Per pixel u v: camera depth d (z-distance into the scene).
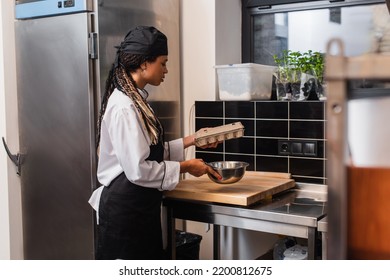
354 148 0.51
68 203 2.25
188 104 2.63
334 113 0.51
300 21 2.55
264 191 1.93
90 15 2.08
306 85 2.29
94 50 2.08
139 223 1.81
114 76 1.83
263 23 2.68
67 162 2.22
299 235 1.71
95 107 2.12
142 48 1.76
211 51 2.51
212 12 2.49
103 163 1.84
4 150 2.52
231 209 1.85
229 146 2.42
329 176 0.52
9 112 2.49
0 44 2.46
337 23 2.44
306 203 1.95
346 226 0.52
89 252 2.19
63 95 2.20
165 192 2.01
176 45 2.58
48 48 2.23
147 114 1.77
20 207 2.55
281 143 2.25
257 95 2.39
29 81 2.34
